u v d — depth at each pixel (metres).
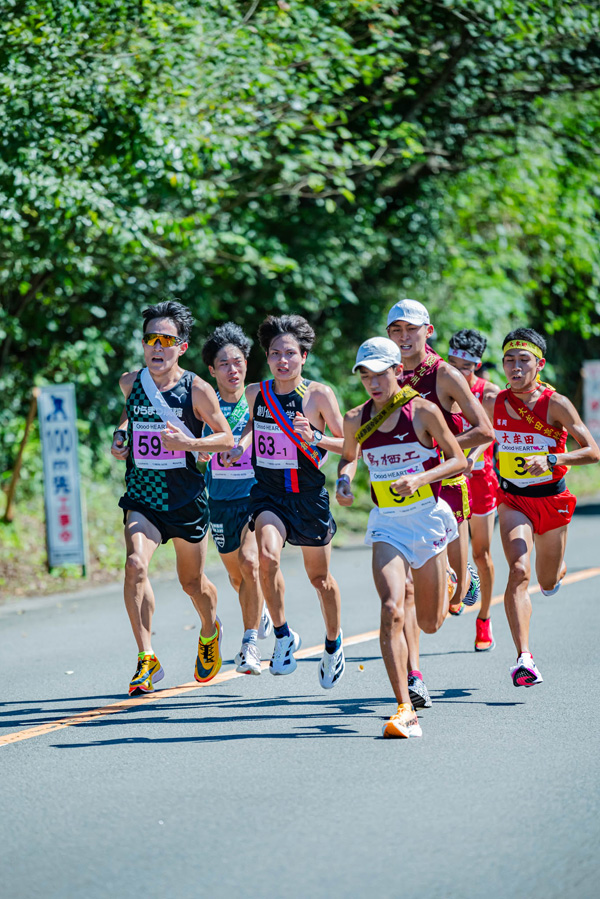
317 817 13.02
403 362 18.62
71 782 14.85
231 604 30.67
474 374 23.61
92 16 32.06
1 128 30.55
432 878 11.12
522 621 18.84
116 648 24.84
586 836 12.24
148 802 13.87
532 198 59.50
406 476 15.70
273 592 18.08
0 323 43.94
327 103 45.31
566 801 13.39
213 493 21.75
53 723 18.16
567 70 51.47
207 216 41.47
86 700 19.83
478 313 59.66
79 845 12.41
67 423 37.03
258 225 49.12
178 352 18.69
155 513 18.83
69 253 39.09
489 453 22.75
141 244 38.34
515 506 20.64
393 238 57.22
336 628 18.97
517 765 14.91
